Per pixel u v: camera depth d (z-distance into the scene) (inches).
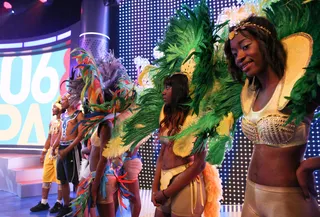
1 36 246.7
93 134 90.6
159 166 68.1
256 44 39.3
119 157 94.5
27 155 204.5
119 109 85.7
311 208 38.7
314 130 101.4
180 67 70.7
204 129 54.6
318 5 40.3
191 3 146.6
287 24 43.2
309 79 35.4
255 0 55.8
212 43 58.9
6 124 230.4
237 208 119.7
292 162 39.4
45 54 225.5
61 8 228.1
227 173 122.2
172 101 62.5
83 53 88.9
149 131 74.6
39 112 222.4
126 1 168.2
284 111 38.6
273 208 39.6
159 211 66.6
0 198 168.2
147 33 161.9
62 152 127.3
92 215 96.7
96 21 166.7
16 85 231.8
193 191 59.6
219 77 57.6
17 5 233.0
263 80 41.4
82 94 85.0
